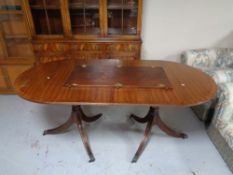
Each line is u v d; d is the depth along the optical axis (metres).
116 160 1.49
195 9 2.26
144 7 2.23
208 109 1.75
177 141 1.67
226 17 2.31
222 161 1.47
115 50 2.14
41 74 1.41
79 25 2.14
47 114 2.04
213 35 2.42
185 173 1.38
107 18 2.04
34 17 2.07
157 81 1.32
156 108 1.54
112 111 2.09
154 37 2.42
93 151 1.57
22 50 2.30
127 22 2.13
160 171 1.40
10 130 1.80
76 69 1.51
